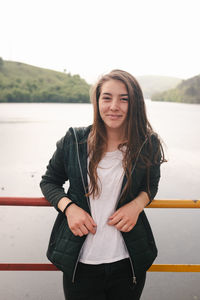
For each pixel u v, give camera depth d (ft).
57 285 9.28
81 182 4.21
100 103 4.21
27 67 432.25
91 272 4.13
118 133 4.37
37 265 5.33
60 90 378.94
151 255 4.40
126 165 4.16
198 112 174.60
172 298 8.71
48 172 4.67
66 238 4.19
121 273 4.24
